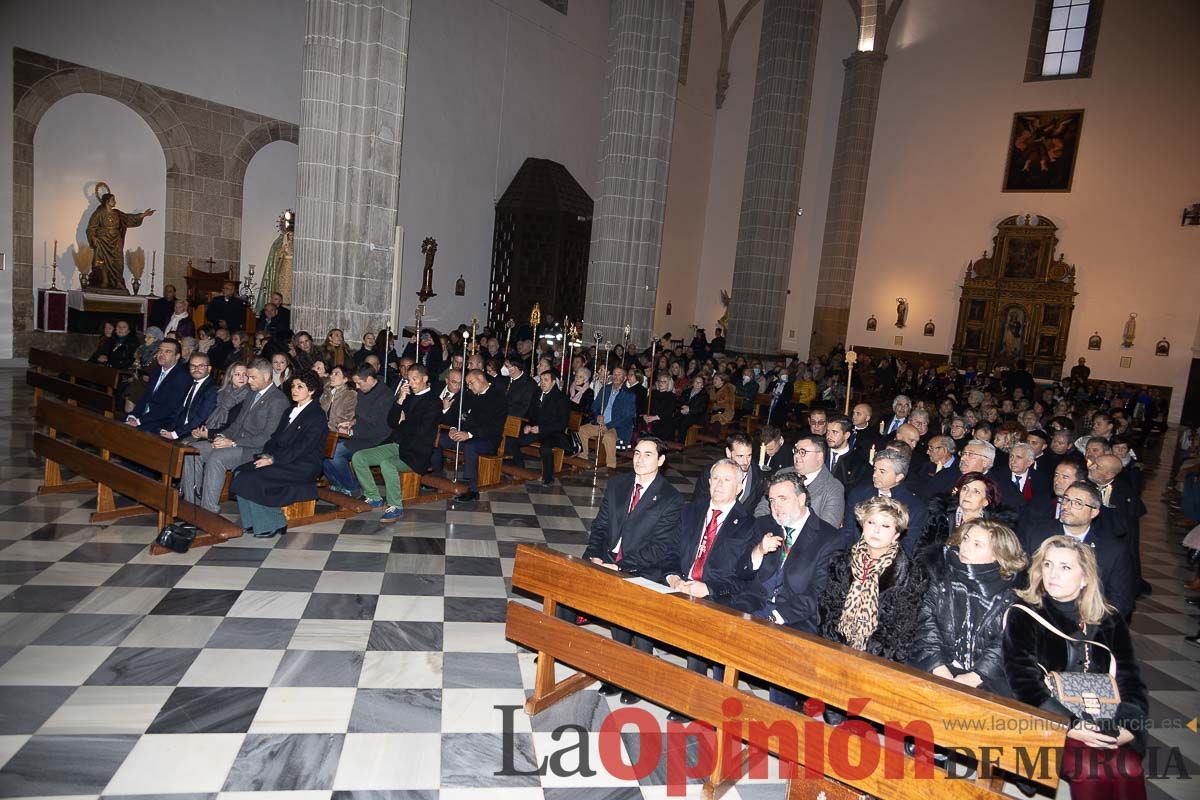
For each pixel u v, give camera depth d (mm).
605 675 3648
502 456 8969
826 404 16531
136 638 4301
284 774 3246
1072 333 25859
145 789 3074
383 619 4855
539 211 19797
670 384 11570
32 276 13797
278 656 4250
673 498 4566
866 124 28453
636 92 15328
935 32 27594
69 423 6430
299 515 6652
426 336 13586
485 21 19031
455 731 3701
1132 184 24750
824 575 3773
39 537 5727
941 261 27875
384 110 11570
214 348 11094
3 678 3779
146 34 14484
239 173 16281
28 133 13398
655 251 15875
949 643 3438
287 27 16656
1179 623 6098
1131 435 15156
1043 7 25828
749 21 29344
